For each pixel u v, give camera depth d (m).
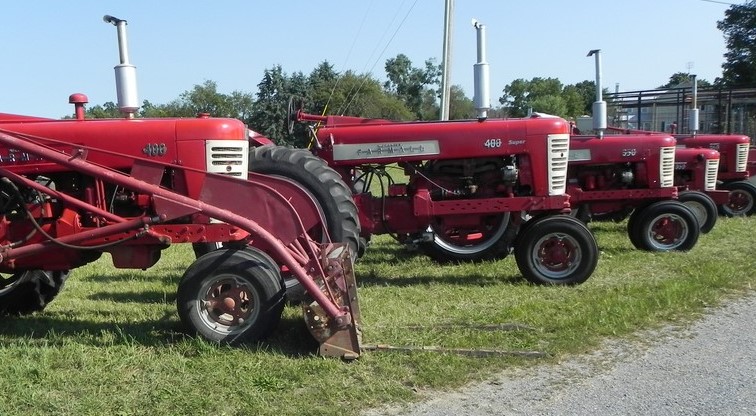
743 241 8.79
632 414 3.38
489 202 6.63
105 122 4.75
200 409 3.39
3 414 3.36
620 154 8.68
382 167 6.96
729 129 20.19
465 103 47.19
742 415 3.36
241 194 4.38
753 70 38.94
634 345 4.41
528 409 3.44
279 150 5.96
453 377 3.78
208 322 4.32
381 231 6.95
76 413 3.37
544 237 6.29
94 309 5.65
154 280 6.98
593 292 5.89
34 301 5.48
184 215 4.29
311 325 4.11
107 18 4.88
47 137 4.67
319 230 5.79
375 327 4.76
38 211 4.70
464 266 7.16
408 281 6.63
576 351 4.27
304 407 3.41
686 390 3.67
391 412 3.39
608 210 8.88
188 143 4.65
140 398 3.54
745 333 4.65
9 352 4.28
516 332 4.57
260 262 4.29
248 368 3.90
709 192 10.20
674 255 7.76
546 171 6.55
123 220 4.36
